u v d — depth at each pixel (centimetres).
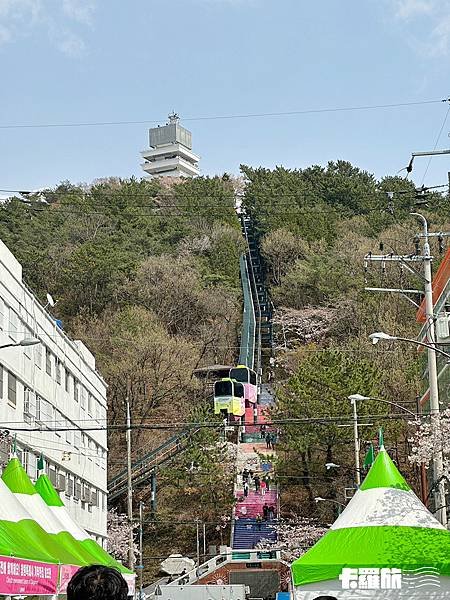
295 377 7031
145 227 13812
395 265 11012
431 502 4850
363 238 13275
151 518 8112
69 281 11469
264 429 9181
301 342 12138
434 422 3247
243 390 9619
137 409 9456
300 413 6775
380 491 2517
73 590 546
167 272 11850
